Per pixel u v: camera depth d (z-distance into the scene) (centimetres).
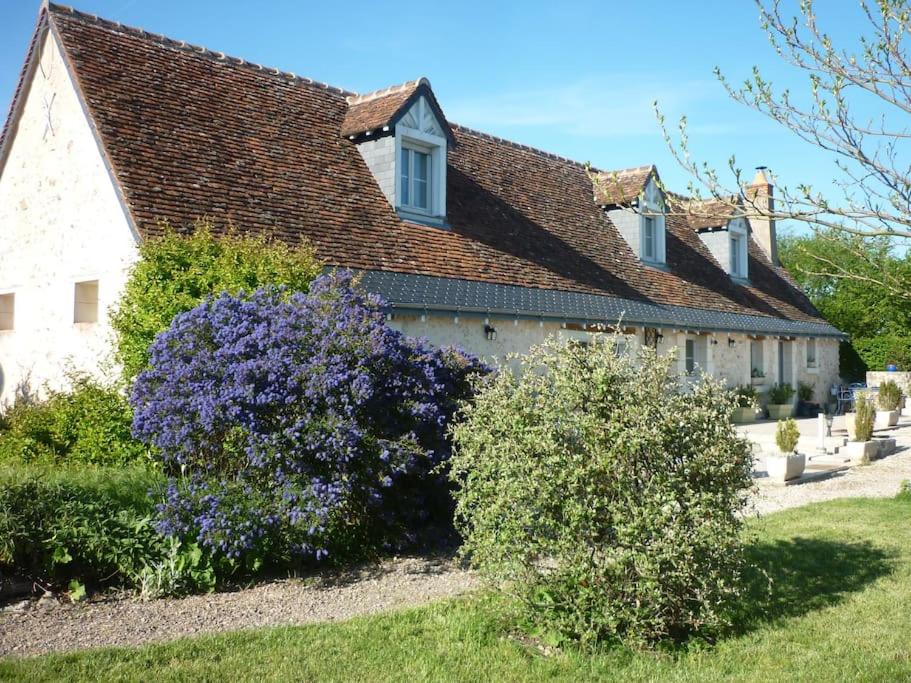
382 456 711
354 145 1507
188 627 573
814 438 1792
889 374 3177
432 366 823
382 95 1536
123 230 1134
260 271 914
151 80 1289
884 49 515
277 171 1309
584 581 533
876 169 524
